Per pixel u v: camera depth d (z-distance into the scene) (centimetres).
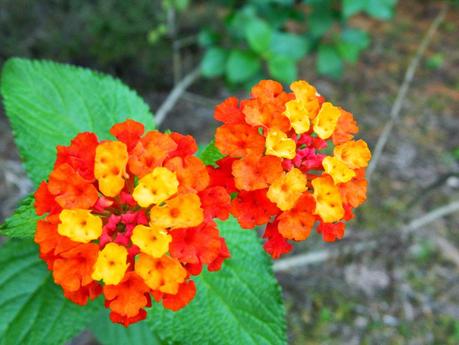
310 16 28
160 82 28
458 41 38
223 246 10
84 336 18
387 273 22
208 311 12
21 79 13
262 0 26
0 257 12
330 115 10
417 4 41
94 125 14
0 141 24
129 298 9
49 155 13
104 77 14
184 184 9
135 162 9
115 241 9
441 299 22
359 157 10
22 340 12
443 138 29
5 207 21
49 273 12
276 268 20
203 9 32
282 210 9
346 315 21
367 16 39
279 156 9
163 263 9
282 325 12
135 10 27
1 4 26
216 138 10
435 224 24
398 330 20
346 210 10
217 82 29
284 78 24
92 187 9
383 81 33
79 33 26
